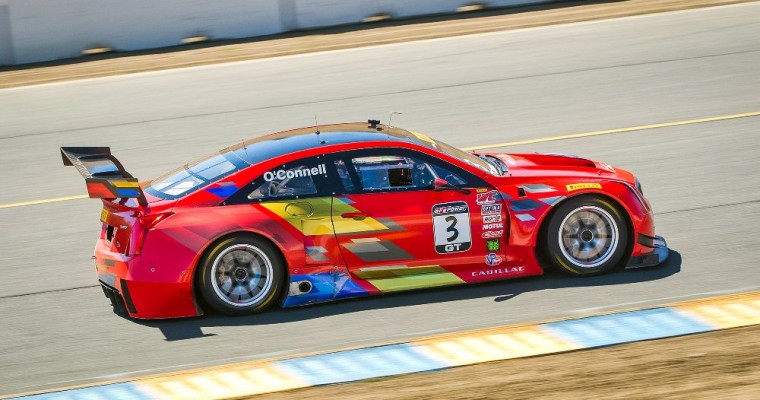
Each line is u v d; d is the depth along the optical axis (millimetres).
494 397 20609
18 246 35094
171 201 26281
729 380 20797
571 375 21531
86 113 56281
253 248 26125
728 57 58312
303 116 52125
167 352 24453
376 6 75562
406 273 27156
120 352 24672
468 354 23156
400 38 70188
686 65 57250
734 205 34250
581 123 47281
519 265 27766
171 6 71688
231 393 21766
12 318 27906
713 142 42469
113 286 26391
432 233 27062
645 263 28203
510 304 26328
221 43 72750
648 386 20719
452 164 27516
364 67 62562
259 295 26422
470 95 54219
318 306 27031
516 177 27734
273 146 28000
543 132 46156
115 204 26484
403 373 22281
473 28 72000
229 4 72750
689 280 27328
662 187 37000
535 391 20797
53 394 22281
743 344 22688
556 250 27703
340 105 53844
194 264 25766
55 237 35906
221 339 25062
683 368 21547
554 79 56375
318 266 26500
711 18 69812
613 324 24422
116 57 70312
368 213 26672
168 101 57688
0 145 50938
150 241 25766
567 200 27531
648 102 50219
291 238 26188
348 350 23859
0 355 25094
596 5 77625
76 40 70312
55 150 49250
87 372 23547
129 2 70812
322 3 74250
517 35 68688
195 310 26203
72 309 28312
